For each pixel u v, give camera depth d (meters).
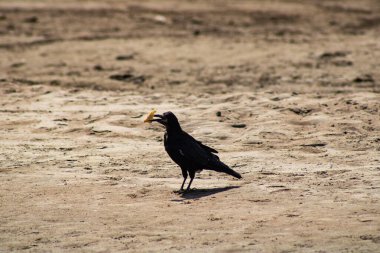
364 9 51.50
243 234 10.03
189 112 20.03
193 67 29.59
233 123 18.66
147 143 17.06
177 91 24.67
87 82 26.42
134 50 33.41
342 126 17.94
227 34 39.22
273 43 36.06
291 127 18.00
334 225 10.29
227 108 20.14
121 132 18.09
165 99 22.17
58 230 10.52
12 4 45.97
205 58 31.64
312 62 30.64
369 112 19.25
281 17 46.12
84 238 10.12
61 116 19.95
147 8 46.69
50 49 33.41
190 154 12.48
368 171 13.78
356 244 9.45
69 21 41.31
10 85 25.00
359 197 11.83
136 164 15.01
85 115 19.98
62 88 24.81
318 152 15.79
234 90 24.88
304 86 25.75
